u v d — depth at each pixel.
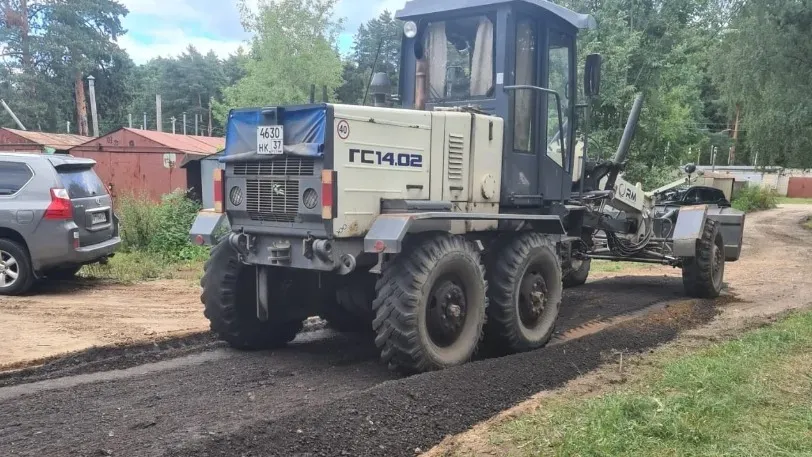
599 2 21.91
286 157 5.05
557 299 6.56
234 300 5.88
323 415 4.00
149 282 10.22
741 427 4.22
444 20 6.50
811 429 4.21
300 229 5.05
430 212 5.06
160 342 6.23
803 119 22.03
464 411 4.48
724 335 7.14
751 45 22.89
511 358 5.54
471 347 5.43
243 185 5.39
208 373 5.32
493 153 5.95
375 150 5.04
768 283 11.66
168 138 20.27
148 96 73.69
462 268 5.30
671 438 3.99
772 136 23.08
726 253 11.29
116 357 5.75
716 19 23.25
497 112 6.12
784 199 52.00
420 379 4.72
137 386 4.91
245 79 27.94
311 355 6.00
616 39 20.52
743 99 24.08
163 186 18.77
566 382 5.31
